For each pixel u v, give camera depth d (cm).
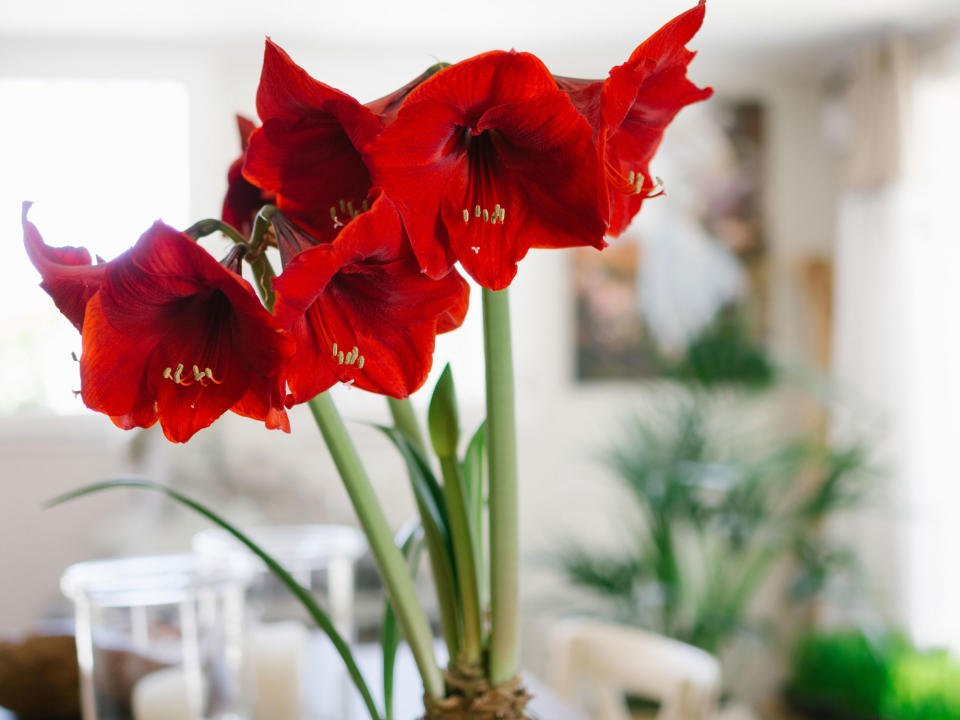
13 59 377
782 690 405
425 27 371
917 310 364
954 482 350
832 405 388
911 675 337
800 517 348
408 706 151
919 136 367
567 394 412
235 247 59
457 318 64
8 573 370
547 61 404
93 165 391
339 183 59
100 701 92
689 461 349
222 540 126
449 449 71
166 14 352
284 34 376
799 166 424
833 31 374
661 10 355
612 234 69
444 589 74
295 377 56
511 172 56
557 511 412
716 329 369
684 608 365
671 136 416
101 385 53
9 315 384
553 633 203
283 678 133
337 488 371
